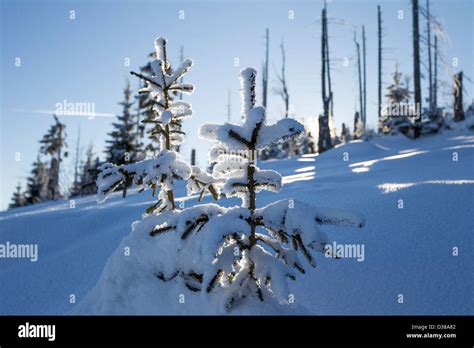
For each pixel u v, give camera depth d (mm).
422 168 9898
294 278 3496
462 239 5086
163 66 4648
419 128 22766
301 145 36812
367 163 12852
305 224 3283
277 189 3686
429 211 5754
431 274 4656
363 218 3312
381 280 4699
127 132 26047
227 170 3746
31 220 8914
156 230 3934
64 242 7738
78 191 30500
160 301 3691
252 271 3525
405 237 5352
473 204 5684
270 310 3504
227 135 3484
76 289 6016
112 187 3959
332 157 19578
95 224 8320
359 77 37562
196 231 3787
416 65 23594
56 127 43125
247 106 3670
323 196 7262
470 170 8852
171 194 4266
